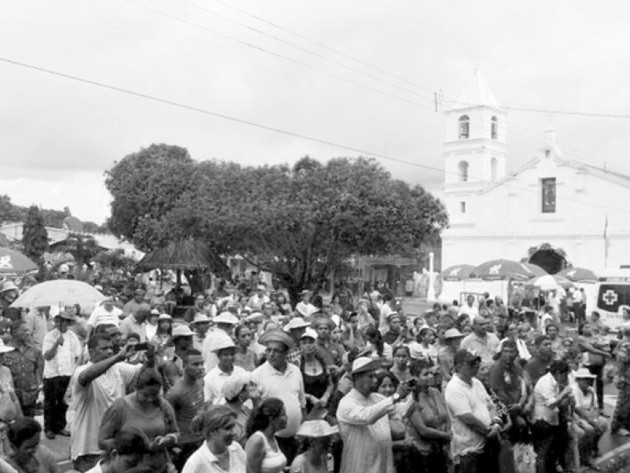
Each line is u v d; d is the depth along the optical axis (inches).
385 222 1098.7
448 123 2213.3
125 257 1916.8
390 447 259.0
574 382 399.5
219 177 1210.6
